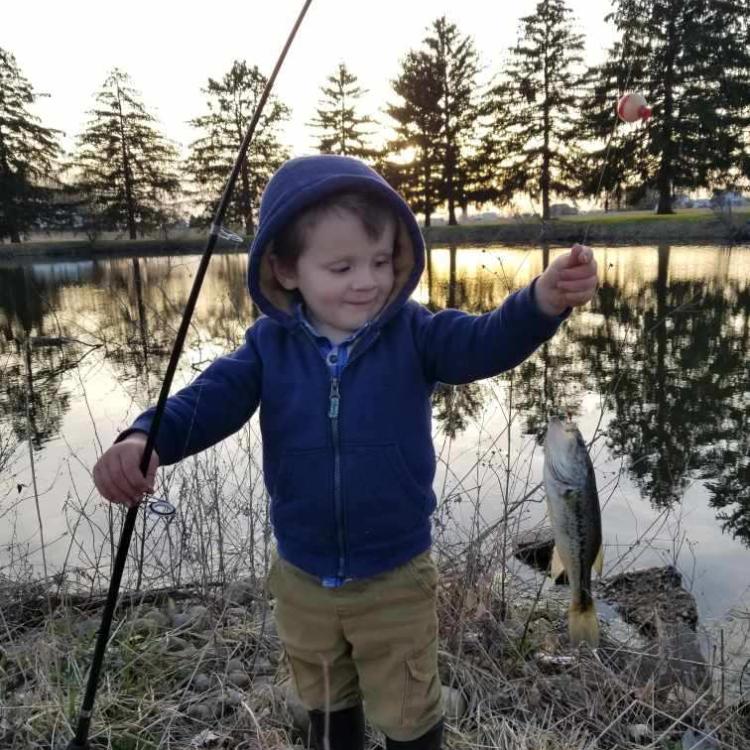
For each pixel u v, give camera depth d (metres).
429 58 37.62
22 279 22.55
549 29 31.50
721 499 4.87
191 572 3.96
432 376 2.06
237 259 23.75
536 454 5.41
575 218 26.81
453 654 3.00
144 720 2.68
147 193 36.72
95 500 4.93
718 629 3.46
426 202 39.28
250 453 4.24
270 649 3.20
